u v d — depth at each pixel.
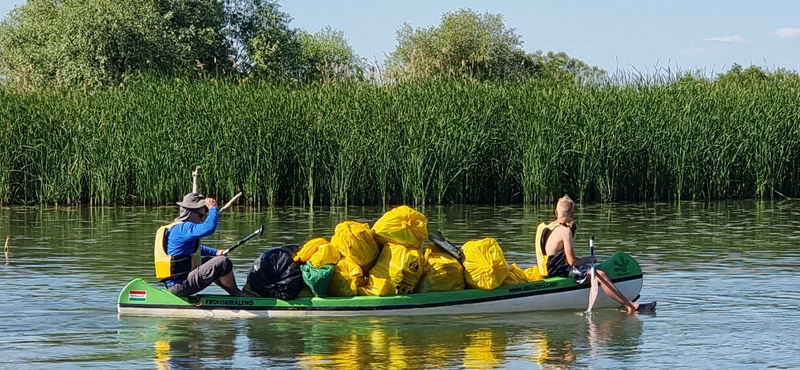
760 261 13.87
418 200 24.09
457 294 10.26
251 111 23.72
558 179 24.92
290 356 8.37
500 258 10.38
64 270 13.00
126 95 24.53
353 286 10.16
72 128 23.73
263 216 20.81
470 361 8.20
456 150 24.22
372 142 24.00
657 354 8.48
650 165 25.62
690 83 27.03
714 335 9.22
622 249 15.21
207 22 47.97
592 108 25.28
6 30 48.09
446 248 10.51
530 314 10.31
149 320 9.89
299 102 24.08
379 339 9.03
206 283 10.01
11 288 11.58
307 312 10.05
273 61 47.53
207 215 10.16
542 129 24.67
